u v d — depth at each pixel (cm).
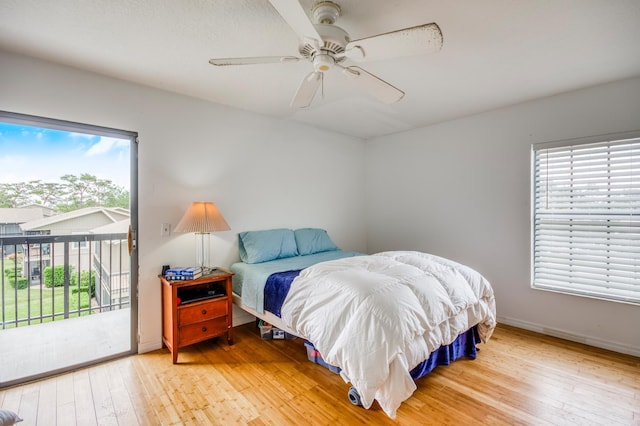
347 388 193
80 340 258
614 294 247
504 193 306
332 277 193
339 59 162
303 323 188
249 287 256
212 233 289
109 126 233
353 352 153
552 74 233
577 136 262
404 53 149
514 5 153
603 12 158
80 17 161
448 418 165
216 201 293
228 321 258
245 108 309
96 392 190
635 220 239
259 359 232
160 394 188
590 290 259
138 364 226
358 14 160
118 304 326
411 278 191
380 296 167
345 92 267
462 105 299
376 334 153
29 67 202
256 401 180
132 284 244
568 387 194
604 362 226
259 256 293
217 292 262
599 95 252
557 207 277
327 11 153
